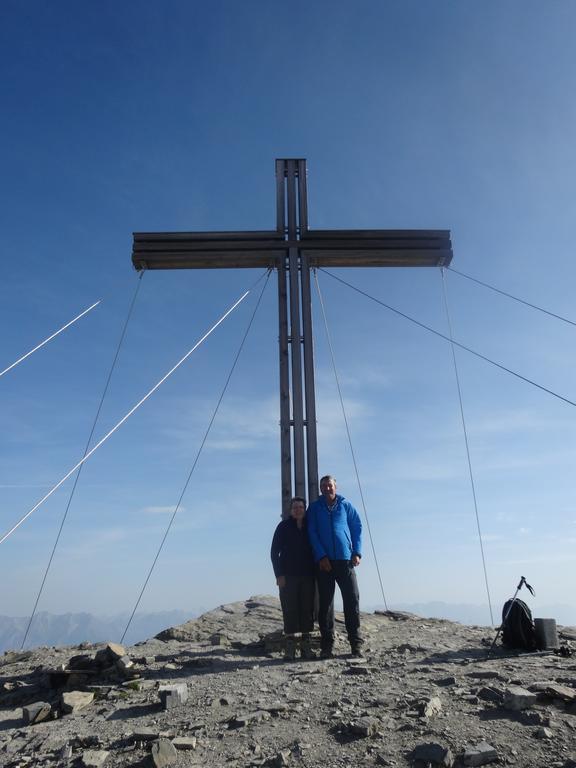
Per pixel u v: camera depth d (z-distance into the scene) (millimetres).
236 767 4523
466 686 5832
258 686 6359
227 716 5512
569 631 8703
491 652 7332
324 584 7887
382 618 10406
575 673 6004
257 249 10742
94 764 4711
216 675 6895
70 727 5617
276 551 8352
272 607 10875
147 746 5004
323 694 5941
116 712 5867
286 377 10383
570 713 4984
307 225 10883
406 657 7297
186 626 9484
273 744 4852
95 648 9305
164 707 5859
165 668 7234
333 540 7953
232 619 10102
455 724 4922
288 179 11156
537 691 5418
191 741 4930
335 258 10867
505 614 7676
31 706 6023
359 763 4445
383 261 10992
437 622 10023
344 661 7273
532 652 7238
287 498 9852
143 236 10703
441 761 4309
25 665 8258
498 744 4527
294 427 10117
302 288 10641
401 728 4926
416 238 10930
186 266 10852
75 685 6922
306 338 10453
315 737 4918
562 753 4332
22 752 5172
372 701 5578
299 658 7664
